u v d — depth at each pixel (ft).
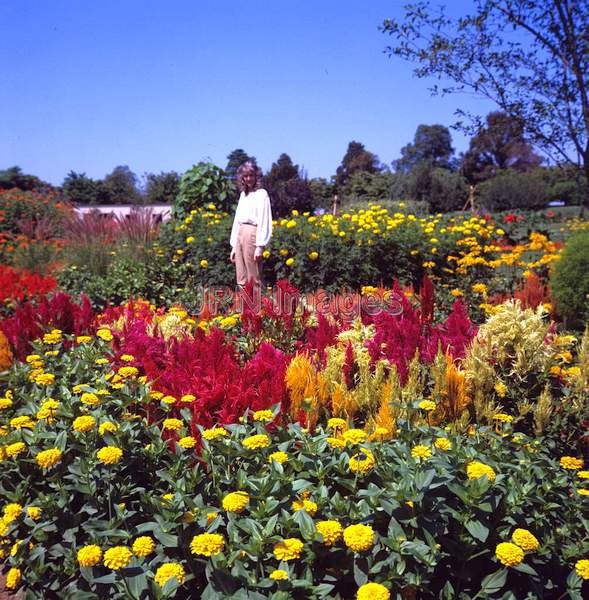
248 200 23.36
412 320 11.90
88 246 29.27
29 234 37.19
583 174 27.09
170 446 8.04
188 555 6.19
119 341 11.62
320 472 6.75
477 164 193.26
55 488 7.16
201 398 8.48
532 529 6.61
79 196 126.31
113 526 6.44
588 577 5.97
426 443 7.48
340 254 28.35
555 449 9.30
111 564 5.34
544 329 9.52
